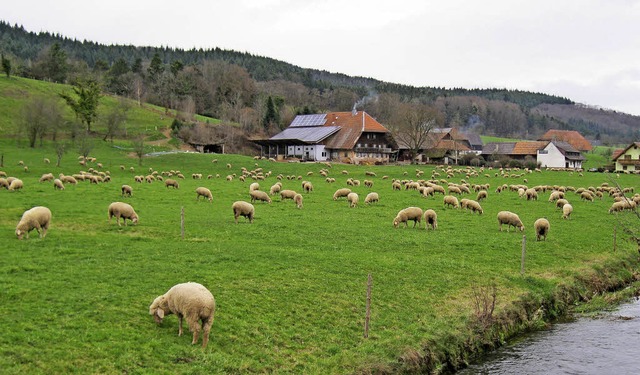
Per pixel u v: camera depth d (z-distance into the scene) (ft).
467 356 72.69
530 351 75.05
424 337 72.33
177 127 483.92
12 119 419.54
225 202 170.30
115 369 53.83
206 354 58.75
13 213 127.75
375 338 70.59
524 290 92.68
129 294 71.26
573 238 130.52
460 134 571.69
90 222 122.52
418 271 96.07
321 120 497.87
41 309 63.72
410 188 232.12
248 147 519.60
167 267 84.69
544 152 520.83
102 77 647.15
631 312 91.66
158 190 197.16
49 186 191.01
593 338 79.51
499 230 136.15
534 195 205.57
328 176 296.30
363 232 126.82
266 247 105.19
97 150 357.61
